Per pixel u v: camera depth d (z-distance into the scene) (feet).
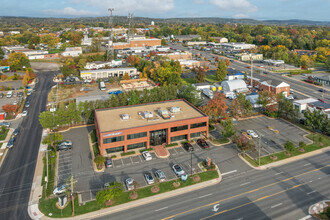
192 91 319.47
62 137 228.43
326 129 238.89
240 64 620.90
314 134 250.98
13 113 311.68
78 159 209.67
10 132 261.44
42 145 234.58
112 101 290.56
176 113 253.03
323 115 248.93
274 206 154.40
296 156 212.23
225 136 233.35
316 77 459.73
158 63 540.11
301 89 410.93
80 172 191.31
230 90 398.21
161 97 319.68
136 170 193.98
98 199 146.92
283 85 372.58
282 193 166.50
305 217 145.18
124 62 617.21
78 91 405.59
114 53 638.53
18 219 145.89
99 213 150.00
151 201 160.15
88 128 271.08
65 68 486.38
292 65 604.08
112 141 213.25
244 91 396.78
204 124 241.55
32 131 264.93
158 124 222.89
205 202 158.61
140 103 307.58
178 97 337.52
